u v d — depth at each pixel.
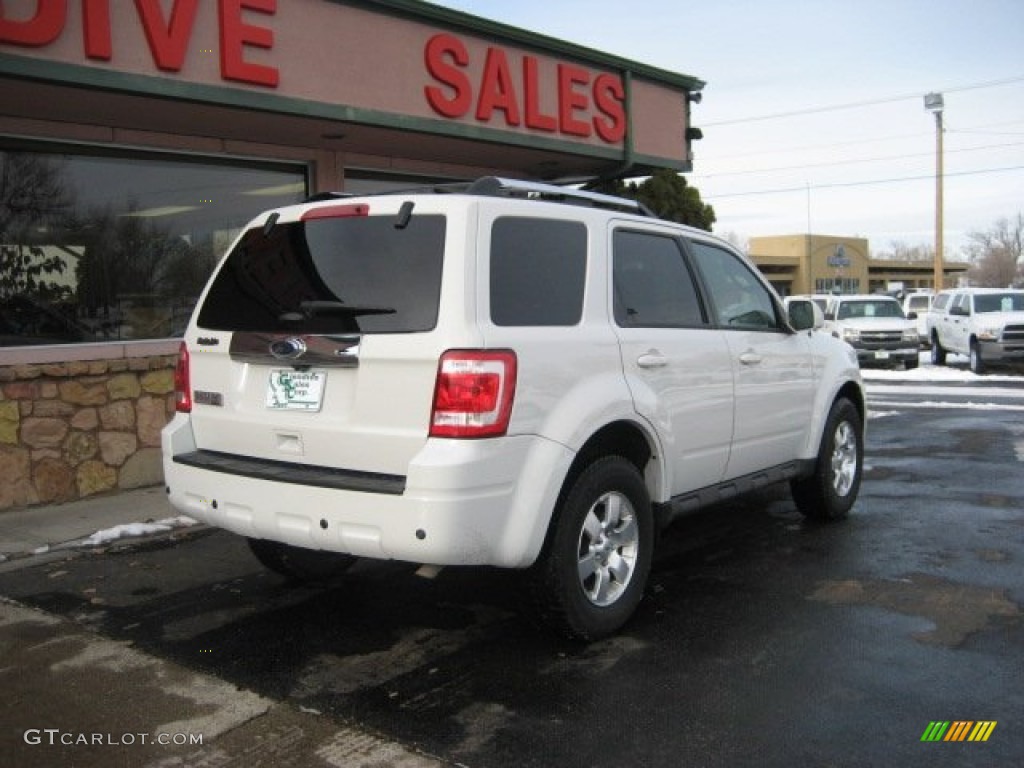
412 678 4.07
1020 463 8.91
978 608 4.85
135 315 8.23
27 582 5.47
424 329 3.84
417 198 4.09
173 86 6.94
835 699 3.80
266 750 3.45
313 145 9.19
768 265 66.38
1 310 7.37
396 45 8.41
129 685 4.02
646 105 11.20
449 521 3.72
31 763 3.37
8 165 7.42
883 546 6.06
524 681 4.02
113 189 8.05
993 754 3.36
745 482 5.65
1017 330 19.95
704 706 3.76
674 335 4.94
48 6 6.28
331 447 4.05
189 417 4.68
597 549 4.44
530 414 3.98
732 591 5.19
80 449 7.35
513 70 9.47
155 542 6.31
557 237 4.41
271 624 4.75
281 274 4.35
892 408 13.57
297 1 7.65
